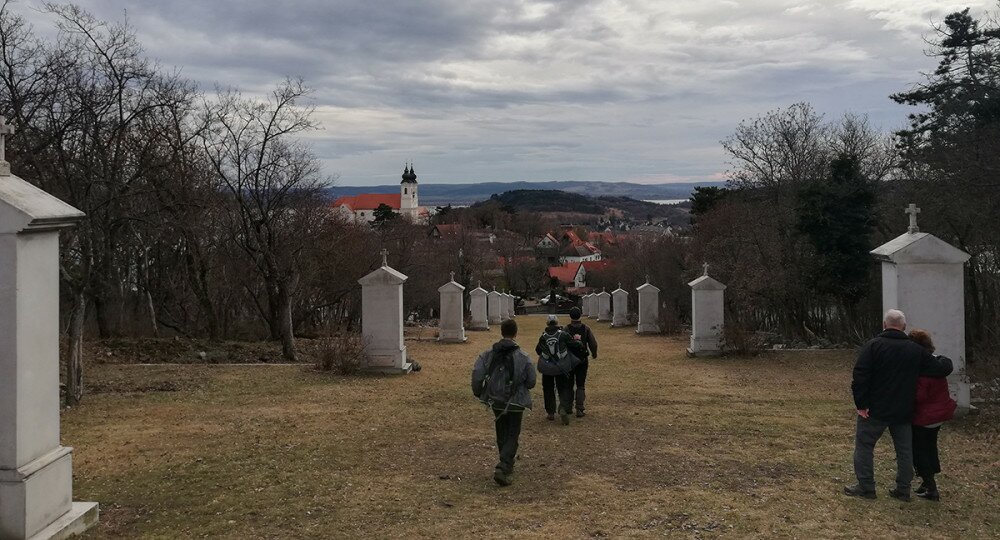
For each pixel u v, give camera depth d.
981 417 9.77
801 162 30.66
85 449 8.45
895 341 6.52
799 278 23.45
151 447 8.55
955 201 17.70
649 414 10.74
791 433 9.37
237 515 6.15
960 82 20.58
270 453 8.27
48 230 5.50
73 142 14.62
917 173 23.41
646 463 7.88
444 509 6.30
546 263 81.38
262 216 18.84
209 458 8.03
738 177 32.44
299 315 27.11
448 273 48.31
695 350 18.36
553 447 8.66
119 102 15.44
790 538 5.57
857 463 6.65
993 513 6.16
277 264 19.83
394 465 7.79
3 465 5.13
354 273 28.03
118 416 10.42
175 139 19.42
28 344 5.27
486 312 33.06
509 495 6.72
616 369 16.33
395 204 141.88
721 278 29.00
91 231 11.98
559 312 67.00
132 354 17.06
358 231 30.97
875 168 29.33
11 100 13.70
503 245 75.25
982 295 21.97
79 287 11.40
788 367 16.14
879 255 10.48
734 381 14.17
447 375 15.30
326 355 15.45
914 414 6.50
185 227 18.92
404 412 10.85
